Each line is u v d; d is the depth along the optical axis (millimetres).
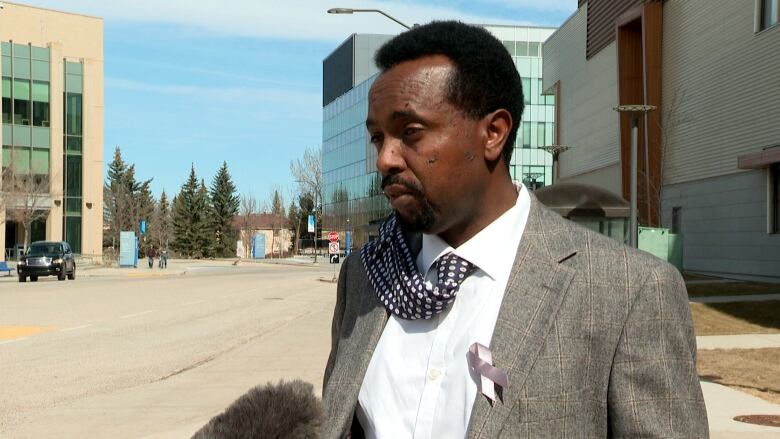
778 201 23922
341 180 87312
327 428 1562
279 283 33250
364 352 1583
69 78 56625
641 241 22672
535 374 1364
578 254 1458
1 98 52875
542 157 64688
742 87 25688
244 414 1247
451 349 1465
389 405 1519
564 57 46312
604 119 39188
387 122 1451
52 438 6797
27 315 17891
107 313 18516
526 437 1338
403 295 1516
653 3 31391
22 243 57094
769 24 24359
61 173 55500
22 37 54125
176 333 14555
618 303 1405
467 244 1493
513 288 1438
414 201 1444
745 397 8555
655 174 31000
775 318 15758
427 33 1461
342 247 84812
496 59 1466
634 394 1383
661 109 31156
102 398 8555
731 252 26312
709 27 27812
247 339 13711
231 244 99500
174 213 98000
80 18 56875
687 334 1430
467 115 1436
